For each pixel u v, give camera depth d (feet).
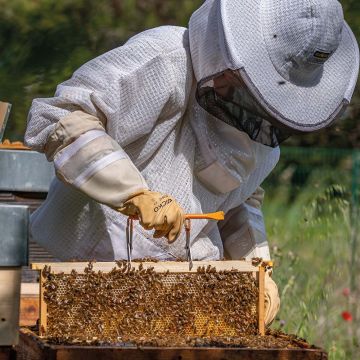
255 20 20.75
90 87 21.48
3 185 24.17
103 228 22.65
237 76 20.49
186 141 22.26
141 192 20.35
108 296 20.11
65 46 65.92
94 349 17.44
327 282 39.55
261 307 21.06
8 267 20.22
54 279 19.94
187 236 20.92
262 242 25.40
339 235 42.55
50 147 21.12
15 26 65.92
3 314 20.21
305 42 20.58
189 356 17.74
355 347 34.76
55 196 23.38
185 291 20.58
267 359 17.99
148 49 21.62
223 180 22.56
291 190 57.67
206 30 21.21
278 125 21.02
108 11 68.80
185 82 21.81
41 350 17.85
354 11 64.64
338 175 55.62
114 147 20.79
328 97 21.50
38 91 62.18
